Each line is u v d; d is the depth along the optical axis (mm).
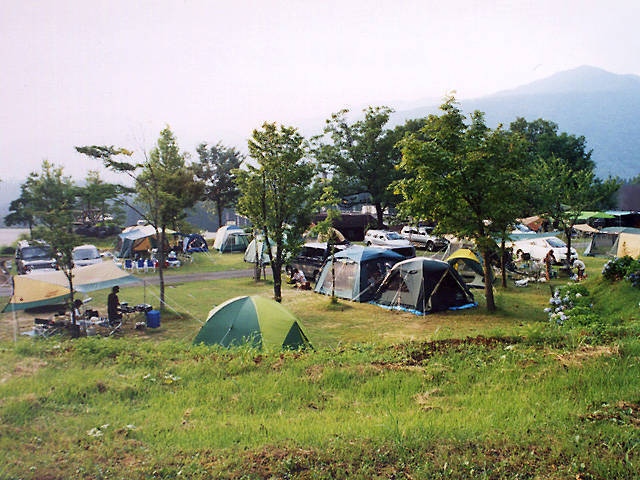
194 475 4684
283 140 17609
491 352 8781
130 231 34031
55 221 14711
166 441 5516
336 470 4754
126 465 4902
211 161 54406
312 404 6879
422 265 16906
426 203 15945
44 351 9438
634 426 5426
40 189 23078
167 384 7777
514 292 20188
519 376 7492
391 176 45625
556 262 24469
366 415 6328
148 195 21266
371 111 46531
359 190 47938
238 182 18031
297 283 22703
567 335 9594
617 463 4695
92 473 4734
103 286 15570
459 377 7648
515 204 16203
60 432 5699
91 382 7469
